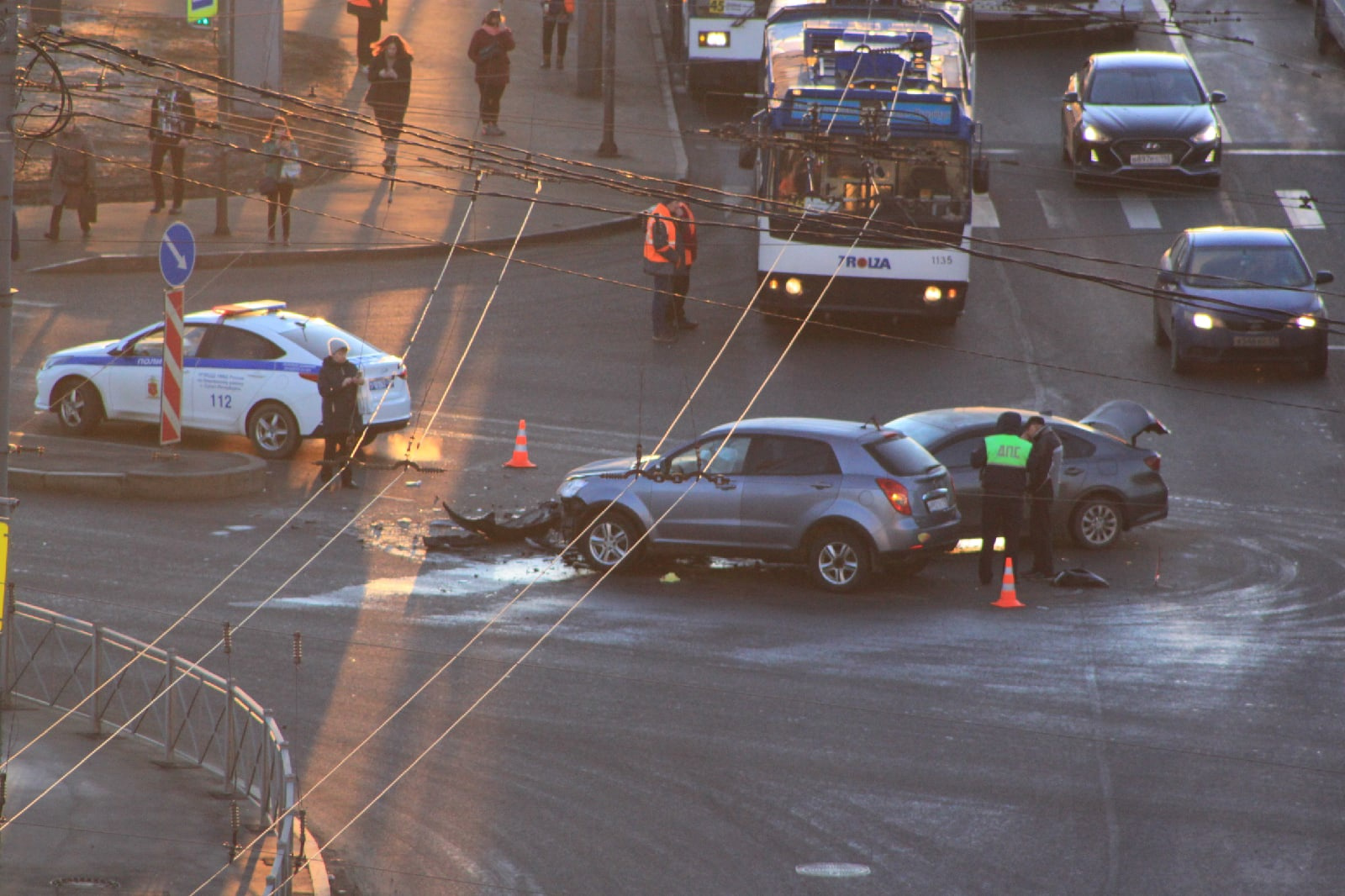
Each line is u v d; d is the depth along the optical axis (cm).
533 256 11112
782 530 6369
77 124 10669
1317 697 5206
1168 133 12294
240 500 7175
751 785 4412
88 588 5891
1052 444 6481
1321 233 11662
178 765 4388
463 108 13938
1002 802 4331
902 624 5919
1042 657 5553
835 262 9719
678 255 9675
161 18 15162
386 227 11238
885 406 8781
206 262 10525
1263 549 6975
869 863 3941
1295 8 17050
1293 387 9288
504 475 7688
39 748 4434
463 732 4741
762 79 10481
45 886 3525
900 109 9550
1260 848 4069
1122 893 3800
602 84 14850
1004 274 11050
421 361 9294
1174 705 5106
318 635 5550
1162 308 9719
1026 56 15750
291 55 14500
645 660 5434
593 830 4109
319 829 4069
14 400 8400
